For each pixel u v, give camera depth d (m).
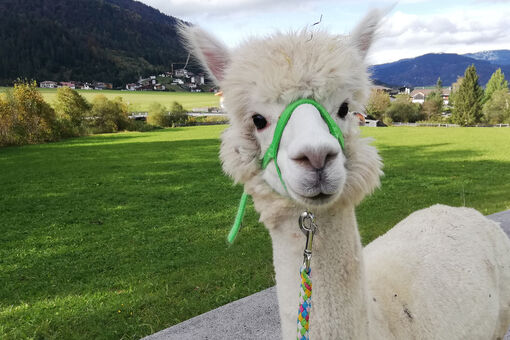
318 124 0.48
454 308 0.71
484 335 0.76
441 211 0.91
